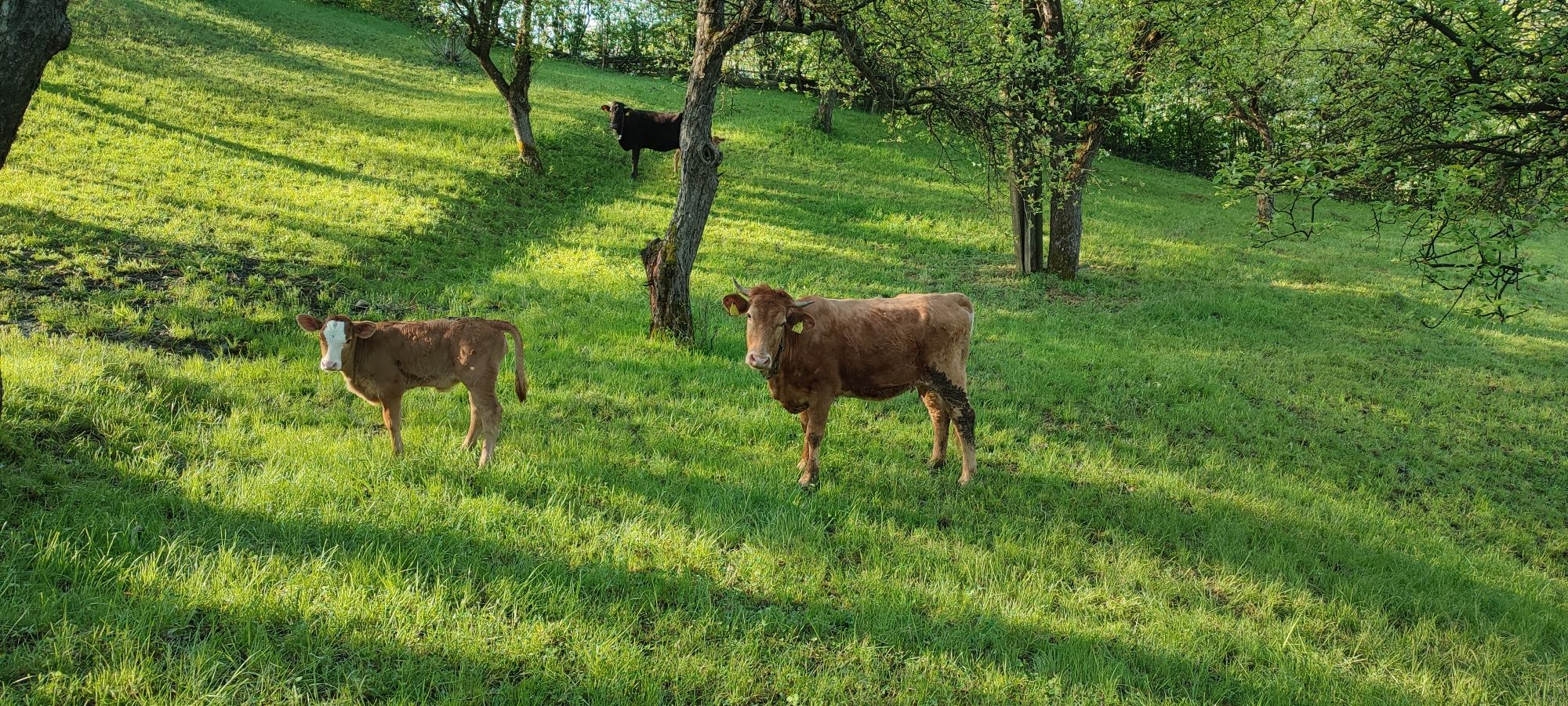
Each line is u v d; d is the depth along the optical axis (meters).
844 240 19.83
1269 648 5.72
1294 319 16.19
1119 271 18.94
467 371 7.24
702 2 11.40
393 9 22.89
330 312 11.34
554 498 6.66
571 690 4.54
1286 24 14.45
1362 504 8.72
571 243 17.25
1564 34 7.12
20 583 4.64
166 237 12.50
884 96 11.36
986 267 18.70
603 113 29.52
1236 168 8.42
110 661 4.19
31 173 13.92
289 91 24.08
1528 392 13.16
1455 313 17.45
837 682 4.82
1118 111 16.14
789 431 9.09
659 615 5.36
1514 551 8.21
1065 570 6.60
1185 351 13.73
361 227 14.93
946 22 11.75
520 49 20.98
